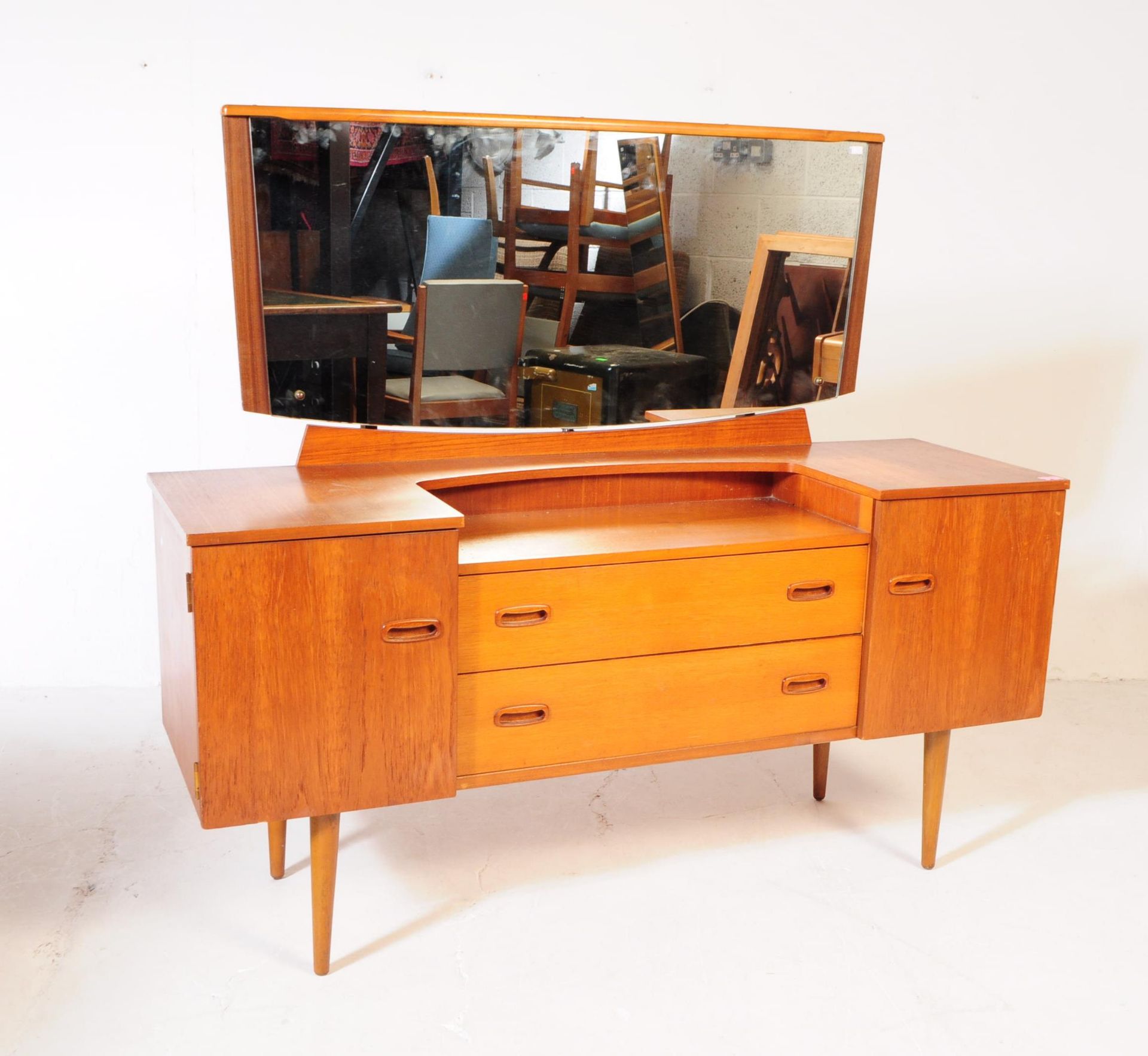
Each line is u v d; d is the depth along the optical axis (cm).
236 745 163
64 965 179
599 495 216
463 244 191
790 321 216
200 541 155
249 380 187
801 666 198
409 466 202
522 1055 162
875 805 240
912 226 288
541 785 247
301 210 181
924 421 300
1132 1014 174
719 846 222
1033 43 282
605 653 186
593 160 193
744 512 214
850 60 280
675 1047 164
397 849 218
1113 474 306
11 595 279
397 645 169
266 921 193
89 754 253
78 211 261
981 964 186
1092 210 292
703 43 276
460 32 267
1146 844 226
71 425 272
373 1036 165
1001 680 210
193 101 261
